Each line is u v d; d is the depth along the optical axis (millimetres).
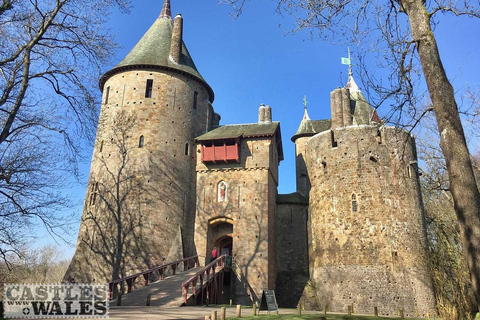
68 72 15523
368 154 27406
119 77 31016
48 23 14156
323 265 26891
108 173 28500
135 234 26547
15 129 14188
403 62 9672
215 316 11164
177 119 30422
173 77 31328
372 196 26406
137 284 25359
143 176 28016
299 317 13719
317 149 29969
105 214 27359
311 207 29938
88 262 26453
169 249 26953
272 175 30891
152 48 32375
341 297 25062
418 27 8992
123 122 29484
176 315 12984
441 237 22000
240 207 28422
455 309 14242
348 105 30031
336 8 10031
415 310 23500
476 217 7500
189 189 29703
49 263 54812
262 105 34500
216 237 29469
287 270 30484
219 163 30031
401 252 24938
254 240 27328
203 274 22438
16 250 16000
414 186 26781
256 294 25859
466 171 7855
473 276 7270
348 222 26453
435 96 8531
